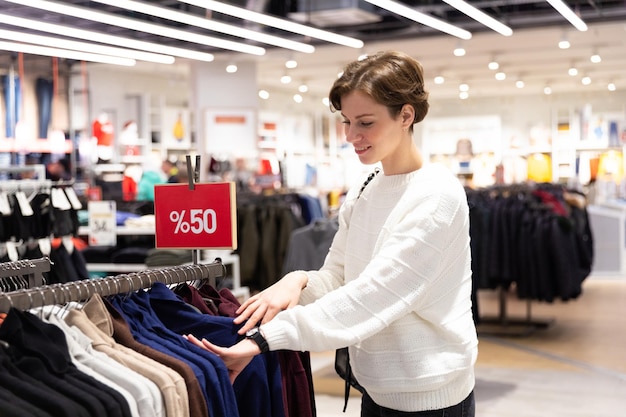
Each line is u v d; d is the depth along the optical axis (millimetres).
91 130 12531
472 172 17750
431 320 2158
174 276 2348
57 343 1800
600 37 9820
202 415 1911
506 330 8484
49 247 5637
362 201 2324
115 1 5180
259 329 1988
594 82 15320
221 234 2461
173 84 13820
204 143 10922
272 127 16312
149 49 6914
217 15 9125
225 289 2525
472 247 7117
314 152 18047
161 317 2236
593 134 17484
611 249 12828
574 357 7180
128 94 13875
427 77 13953
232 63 11055
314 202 10062
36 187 5672
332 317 2006
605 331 8359
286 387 2342
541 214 7742
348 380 2406
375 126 2109
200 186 2486
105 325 2010
